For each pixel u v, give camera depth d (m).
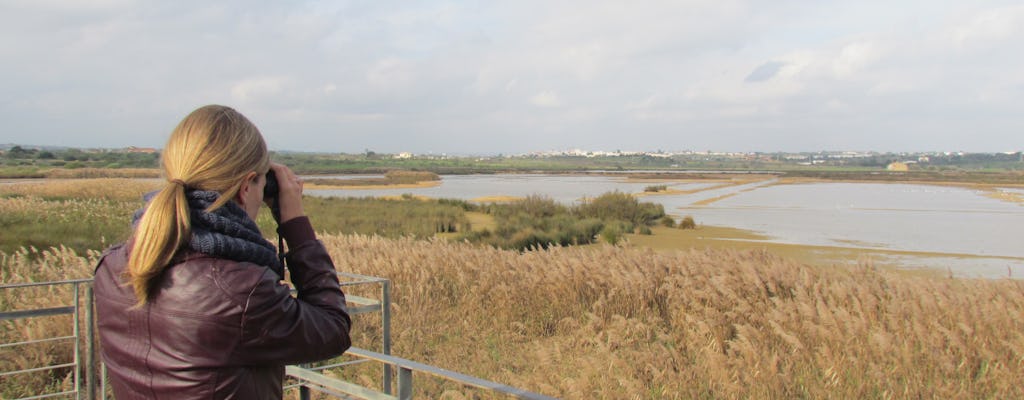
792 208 48.22
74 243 16.53
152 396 1.51
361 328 8.78
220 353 1.47
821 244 24.92
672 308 9.08
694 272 10.12
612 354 7.13
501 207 39.66
